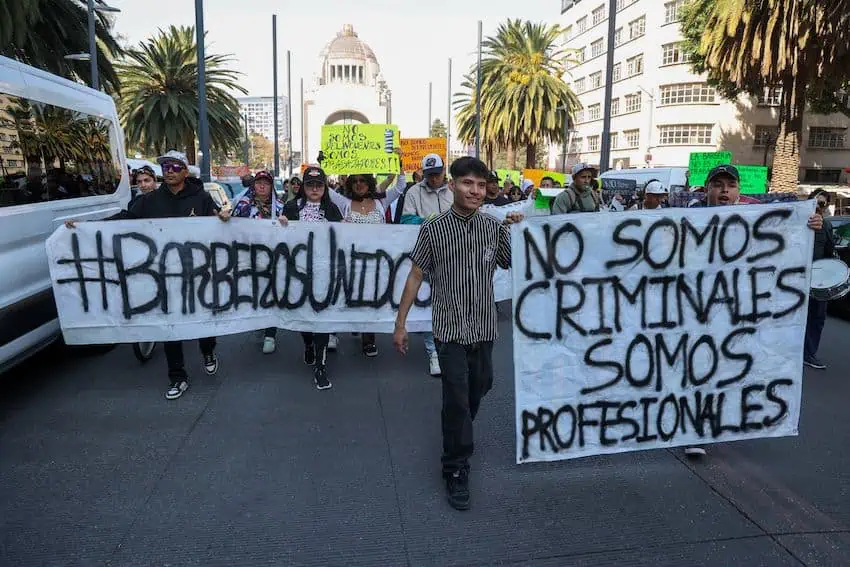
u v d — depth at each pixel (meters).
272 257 5.09
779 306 3.71
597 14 52.62
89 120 6.20
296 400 4.75
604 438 3.63
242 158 89.94
